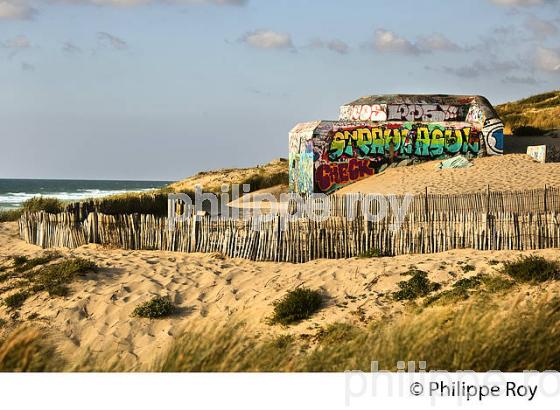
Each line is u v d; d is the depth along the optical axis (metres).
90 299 13.16
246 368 8.01
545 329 7.93
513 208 17.52
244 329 11.23
